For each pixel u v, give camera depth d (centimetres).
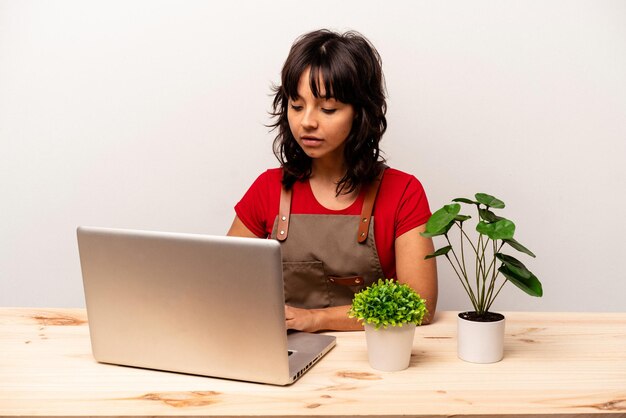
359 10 230
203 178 244
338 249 177
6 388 118
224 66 237
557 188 237
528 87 232
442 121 234
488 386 119
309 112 158
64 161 246
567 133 234
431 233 125
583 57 230
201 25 235
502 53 230
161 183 245
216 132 240
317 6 231
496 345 130
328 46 158
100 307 126
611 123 233
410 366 129
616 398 114
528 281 124
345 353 136
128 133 243
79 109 242
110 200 247
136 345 126
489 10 228
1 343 142
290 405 111
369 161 173
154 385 120
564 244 241
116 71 239
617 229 239
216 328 118
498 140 235
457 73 231
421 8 229
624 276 242
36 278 254
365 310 124
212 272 114
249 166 242
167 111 240
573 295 244
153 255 118
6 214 250
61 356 135
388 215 176
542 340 143
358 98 162
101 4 236
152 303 121
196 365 123
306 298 183
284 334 114
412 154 236
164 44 237
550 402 112
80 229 122
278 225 183
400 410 109
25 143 246
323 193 182
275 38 234
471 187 238
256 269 111
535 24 229
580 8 228
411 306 123
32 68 240
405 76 232
